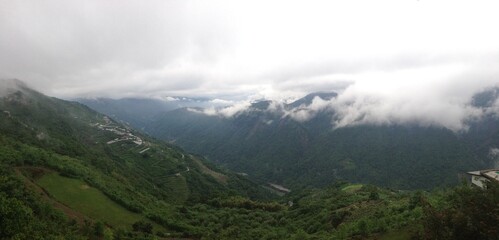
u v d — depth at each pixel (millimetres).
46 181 142750
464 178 103125
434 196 113125
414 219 90250
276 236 149500
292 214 196000
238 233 161375
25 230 76812
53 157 171625
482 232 56906
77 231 101062
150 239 119688
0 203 79750
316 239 116062
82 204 138375
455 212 62625
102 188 159500
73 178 155750
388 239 86938
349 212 147875
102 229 108688
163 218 154375
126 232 122062
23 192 102875
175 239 137750
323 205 191250
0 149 147500
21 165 144625
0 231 73875
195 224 170125
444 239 60969
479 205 61156
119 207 150250
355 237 96312
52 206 113000
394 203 135500
